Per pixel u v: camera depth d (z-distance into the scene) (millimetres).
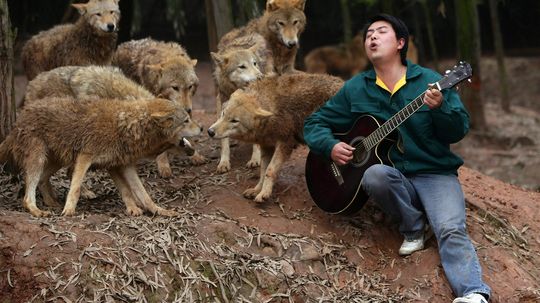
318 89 5145
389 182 4500
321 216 5035
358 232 4918
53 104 4652
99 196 5207
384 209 4676
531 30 18859
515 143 12398
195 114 7234
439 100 4285
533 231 5297
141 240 4348
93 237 4266
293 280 4406
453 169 4711
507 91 15516
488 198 5613
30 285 4020
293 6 6617
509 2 17828
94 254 4148
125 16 9266
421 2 14711
